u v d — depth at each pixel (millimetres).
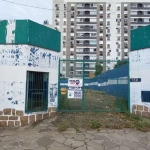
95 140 5973
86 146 5598
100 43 74500
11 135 6453
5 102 7375
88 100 13523
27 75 7480
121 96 10508
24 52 7391
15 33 7441
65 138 6090
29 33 7418
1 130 6973
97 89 24797
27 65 7402
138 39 8523
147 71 8164
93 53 74438
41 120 7785
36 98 7863
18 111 7316
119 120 7785
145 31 8266
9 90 7387
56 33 8625
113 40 74312
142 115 8242
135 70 8648
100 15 74812
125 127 7109
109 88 19438
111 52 74188
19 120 7301
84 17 75312
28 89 7535
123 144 5797
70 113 8750
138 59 8523
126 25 74250
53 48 8438
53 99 8422
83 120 7742
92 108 9883
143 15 74125
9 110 7348
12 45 7457
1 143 5836
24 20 7430
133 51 8781
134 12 74312
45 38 8078
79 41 75062
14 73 7398
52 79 8391
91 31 74875
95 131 6668
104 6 74688
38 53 7816
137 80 8531
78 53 74688
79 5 75375
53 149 5426
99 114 8617
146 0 74062
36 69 7715
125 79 9922
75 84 8992
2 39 7465
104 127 7039
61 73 9414
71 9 75500
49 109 8227
